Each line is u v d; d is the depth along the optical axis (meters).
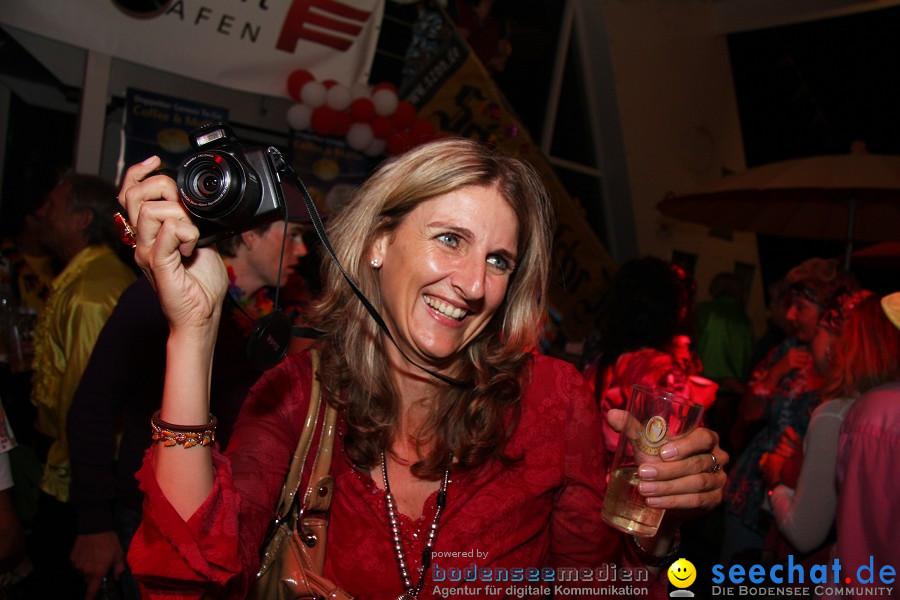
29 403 3.36
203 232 0.85
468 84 4.63
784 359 2.86
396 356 1.11
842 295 2.10
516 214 1.06
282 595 1.01
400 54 4.43
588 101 6.34
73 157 3.37
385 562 1.06
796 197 3.96
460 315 1.06
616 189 6.47
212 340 0.88
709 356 4.83
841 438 1.50
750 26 6.75
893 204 3.97
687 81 6.77
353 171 4.13
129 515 1.85
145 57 3.32
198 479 0.85
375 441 1.07
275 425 1.07
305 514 1.05
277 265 2.04
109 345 1.78
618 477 1.03
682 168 6.81
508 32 5.72
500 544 1.07
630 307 2.53
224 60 3.52
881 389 1.45
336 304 1.15
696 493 0.98
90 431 1.78
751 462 2.58
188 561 0.82
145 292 1.81
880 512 1.33
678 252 6.85
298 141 3.94
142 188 0.83
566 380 1.19
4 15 2.95
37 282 3.59
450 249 1.03
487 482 1.09
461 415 1.09
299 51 3.71
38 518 3.17
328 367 1.10
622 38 6.16
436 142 1.08
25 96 4.11
